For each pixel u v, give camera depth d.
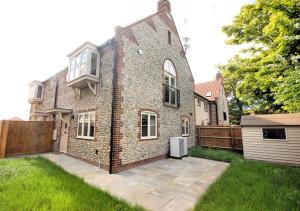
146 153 8.04
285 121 8.43
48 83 14.04
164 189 4.75
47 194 3.84
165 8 11.41
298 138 8.01
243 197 3.99
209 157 9.42
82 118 8.84
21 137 9.54
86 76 7.39
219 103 20.72
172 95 11.06
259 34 10.05
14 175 5.14
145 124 8.38
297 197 3.97
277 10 6.04
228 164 8.03
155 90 9.25
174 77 11.55
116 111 6.76
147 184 5.13
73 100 9.91
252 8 9.40
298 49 6.26
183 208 3.67
